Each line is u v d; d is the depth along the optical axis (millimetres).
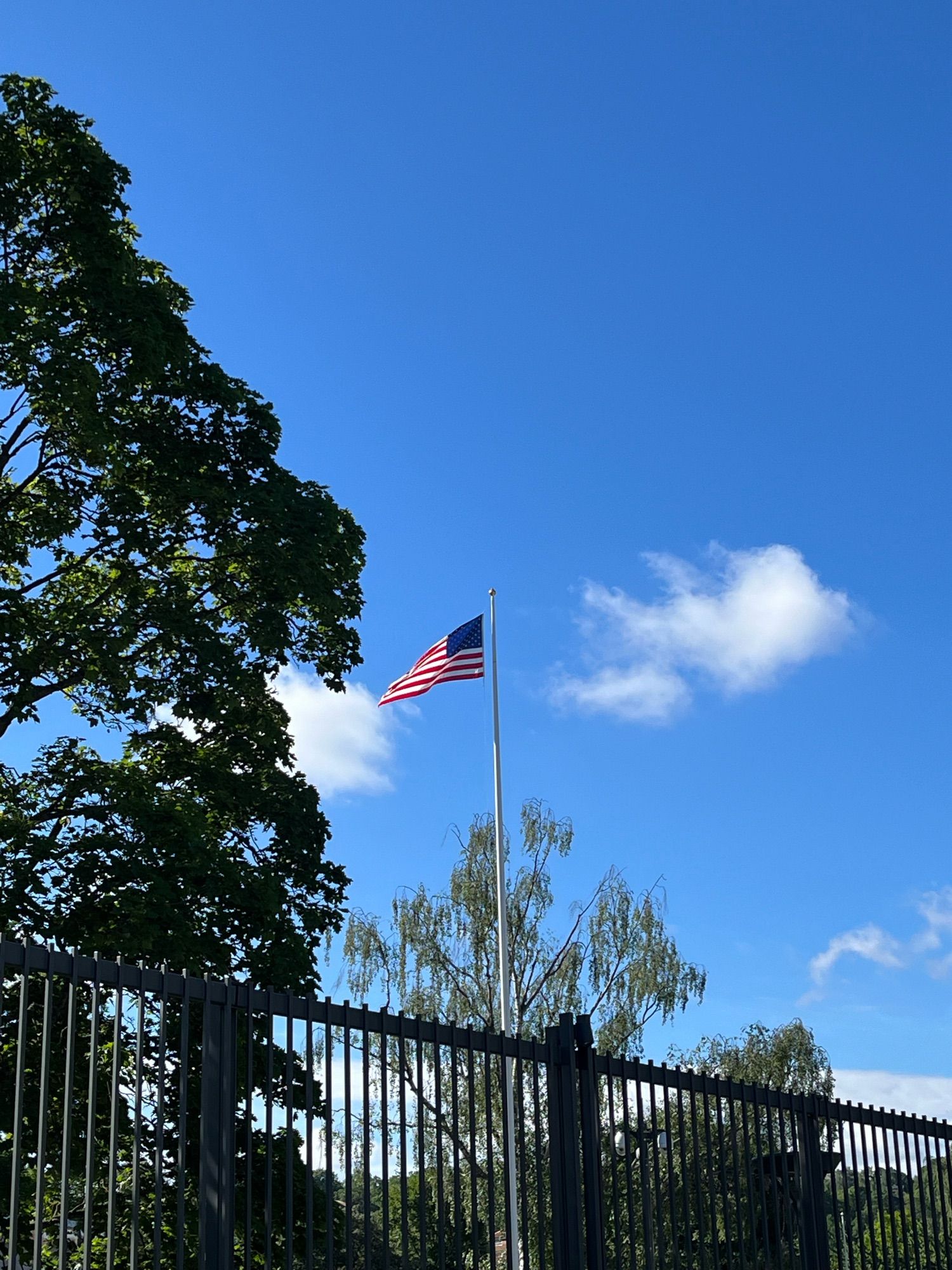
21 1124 5102
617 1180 7254
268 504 19516
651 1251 7242
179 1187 5863
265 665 20156
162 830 17719
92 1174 5383
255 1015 6082
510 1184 7703
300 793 20375
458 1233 6473
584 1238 7297
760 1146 8219
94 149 18734
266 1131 5848
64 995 12680
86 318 18688
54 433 18672
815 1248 8352
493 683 27672
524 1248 6863
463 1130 20844
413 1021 6633
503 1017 25203
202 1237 5582
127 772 19125
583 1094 7562
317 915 19781
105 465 18859
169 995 5691
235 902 18000
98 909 16578
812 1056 32125
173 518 19672
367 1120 6230
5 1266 11148
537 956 31609
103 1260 12039
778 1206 8148
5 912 15859
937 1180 9844
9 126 18594
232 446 20203
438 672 22453
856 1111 9008
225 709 19656
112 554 19422
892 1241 8906
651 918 31547
